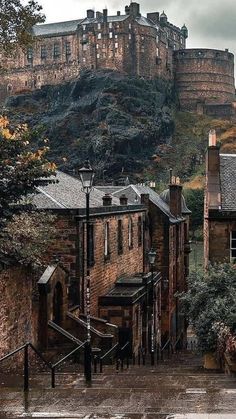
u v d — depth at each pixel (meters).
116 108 148.88
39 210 24.42
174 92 180.38
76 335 25.48
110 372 20.61
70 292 27.36
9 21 29.67
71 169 141.75
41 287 23.22
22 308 21.12
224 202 30.50
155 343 34.53
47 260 27.27
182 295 24.41
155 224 46.28
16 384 16.03
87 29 164.00
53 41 169.00
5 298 19.34
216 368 22.16
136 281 34.00
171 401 12.52
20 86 173.00
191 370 21.59
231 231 29.81
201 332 22.20
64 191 30.59
